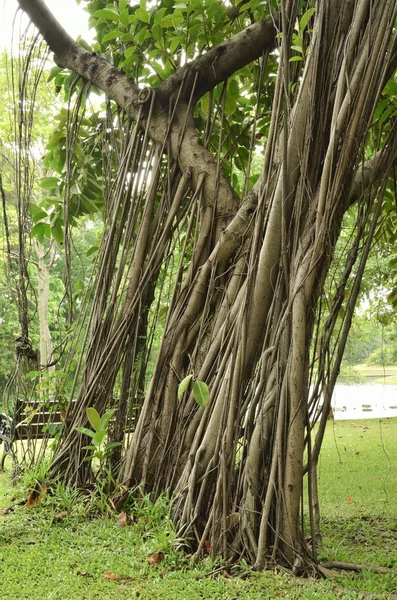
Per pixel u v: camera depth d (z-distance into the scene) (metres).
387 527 3.85
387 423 10.72
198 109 4.43
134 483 3.44
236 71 4.19
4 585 2.52
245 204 3.41
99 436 3.44
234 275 3.32
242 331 2.87
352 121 2.62
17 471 4.53
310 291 2.73
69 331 4.18
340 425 10.45
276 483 2.73
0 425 5.58
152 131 3.86
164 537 2.82
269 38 3.92
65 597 2.39
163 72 4.27
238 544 2.76
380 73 2.65
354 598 2.30
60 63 4.33
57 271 15.73
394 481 5.31
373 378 24.27
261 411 2.81
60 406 4.19
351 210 4.96
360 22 2.66
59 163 4.63
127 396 3.75
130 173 3.88
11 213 10.69
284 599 2.31
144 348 3.81
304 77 2.90
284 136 2.82
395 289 6.13
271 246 2.89
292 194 2.88
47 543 3.00
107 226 3.96
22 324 4.43
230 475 2.80
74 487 3.61
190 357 3.41
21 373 4.50
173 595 2.38
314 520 2.94
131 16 3.82
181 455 3.28
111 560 2.73
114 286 3.77
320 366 2.87
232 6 4.36
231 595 2.37
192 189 3.77
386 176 2.93
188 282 3.53
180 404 3.39
